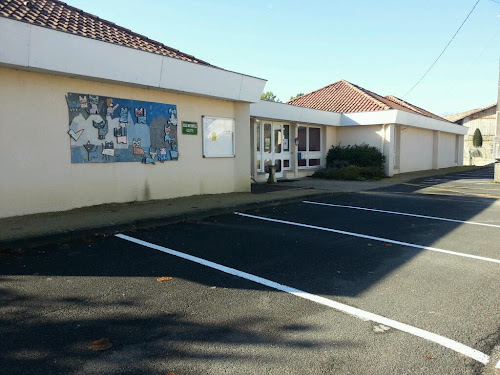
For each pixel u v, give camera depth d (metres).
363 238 7.14
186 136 10.62
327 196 12.82
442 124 26.67
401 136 22.84
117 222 7.13
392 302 4.28
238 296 4.39
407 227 8.12
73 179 8.26
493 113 43.88
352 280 4.95
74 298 4.23
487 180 19.39
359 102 22.02
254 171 16.17
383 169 20.38
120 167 9.12
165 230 7.39
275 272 5.20
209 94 10.57
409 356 3.21
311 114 18.58
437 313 4.02
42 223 6.90
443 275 5.17
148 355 3.17
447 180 19.33
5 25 6.66
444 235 7.42
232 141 11.99
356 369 3.03
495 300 4.37
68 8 10.81
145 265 5.35
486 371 3.04
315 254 6.06
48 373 2.91
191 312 3.96
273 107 16.30
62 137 8.02
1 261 5.34
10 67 7.12
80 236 6.53
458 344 3.42
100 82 8.60
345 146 21.61
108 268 5.19
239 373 2.96
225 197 10.94
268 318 3.86
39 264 5.27
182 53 11.51
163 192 10.11
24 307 3.99
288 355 3.21
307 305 4.18
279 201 10.83
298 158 19.50
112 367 3.00
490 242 6.91
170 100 10.13
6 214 7.30
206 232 7.35
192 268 5.28
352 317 3.91
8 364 3.01
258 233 7.39
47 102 7.76
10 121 7.27
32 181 7.62
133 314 3.89
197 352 3.23
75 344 3.31
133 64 8.66
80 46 7.71
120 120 9.03
